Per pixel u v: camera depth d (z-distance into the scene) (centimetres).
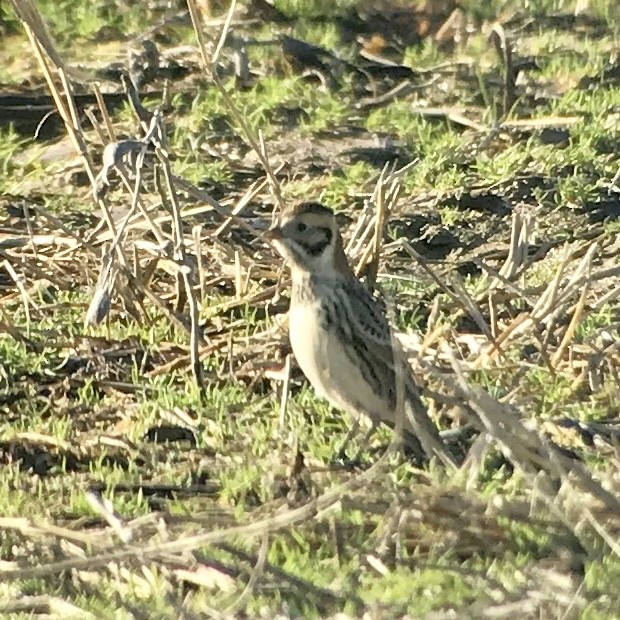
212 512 1093
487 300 1431
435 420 1227
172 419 1249
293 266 1205
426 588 970
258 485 1133
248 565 998
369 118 1927
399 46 2167
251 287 1484
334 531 1034
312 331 1204
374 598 963
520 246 1522
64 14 2245
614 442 1131
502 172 1739
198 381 1295
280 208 1497
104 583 1009
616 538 1002
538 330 1321
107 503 1080
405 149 1847
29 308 1445
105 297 1327
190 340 1354
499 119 1906
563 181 1716
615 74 2044
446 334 1338
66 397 1315
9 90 2014
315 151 1847
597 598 937
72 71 2062
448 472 1099
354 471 1149
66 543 1054
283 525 1009
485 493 1064
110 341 1389
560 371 1296
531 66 2080
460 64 2095
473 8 2253
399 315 1420
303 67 2092
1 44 2169
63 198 1725
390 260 1571
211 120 1911
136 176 1359
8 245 1562
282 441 1204
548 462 1039
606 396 1252
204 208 1593
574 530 986
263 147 1505
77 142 1416
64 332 1411
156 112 1384
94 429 1259
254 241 1594
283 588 971
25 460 1210
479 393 1055
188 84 2027
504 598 942
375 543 1020
